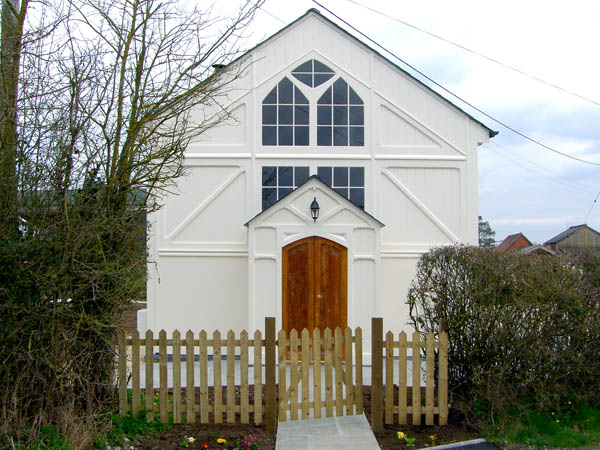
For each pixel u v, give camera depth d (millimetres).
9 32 5887
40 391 5801
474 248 7277
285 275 11484
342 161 12719
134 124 6547
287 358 11461
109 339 6348
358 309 11500
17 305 5516
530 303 6805
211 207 12469
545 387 7078
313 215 11422
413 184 12758
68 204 5727
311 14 12898
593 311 7223
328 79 12852
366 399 8273
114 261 6047
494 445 6449
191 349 6941
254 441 6336
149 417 6805
